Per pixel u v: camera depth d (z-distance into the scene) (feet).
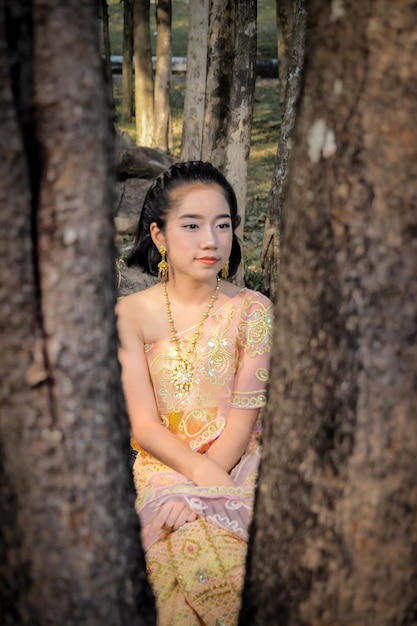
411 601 5.60
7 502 5.29
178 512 8.27
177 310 9.14
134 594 5.70
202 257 8.79
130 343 9.00
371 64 4.96
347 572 5.48
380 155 5.01
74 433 5.26
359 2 4.96
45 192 5.05
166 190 8.93
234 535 8.12
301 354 5.44
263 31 58.54
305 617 5.66
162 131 37.58
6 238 4.98
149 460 8.94
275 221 16.72
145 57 37.52
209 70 18.21
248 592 6.04
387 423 5.24
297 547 5.62
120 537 5.55
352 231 5.11
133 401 8.89
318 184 5.23
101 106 5.12
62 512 5.31
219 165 18.65
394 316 5.15
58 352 5.17
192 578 7.91
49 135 4.99
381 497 5.34
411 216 5.07
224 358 9.02
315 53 5.21
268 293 16.93
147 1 37.14
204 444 8.96
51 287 5.12
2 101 4.86
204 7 23.31
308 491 5.51
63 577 5.39
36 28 4.91
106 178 5.20
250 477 8.75
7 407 5.16
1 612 5.53
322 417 5.38
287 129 16.62
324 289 5.26
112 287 5.44
